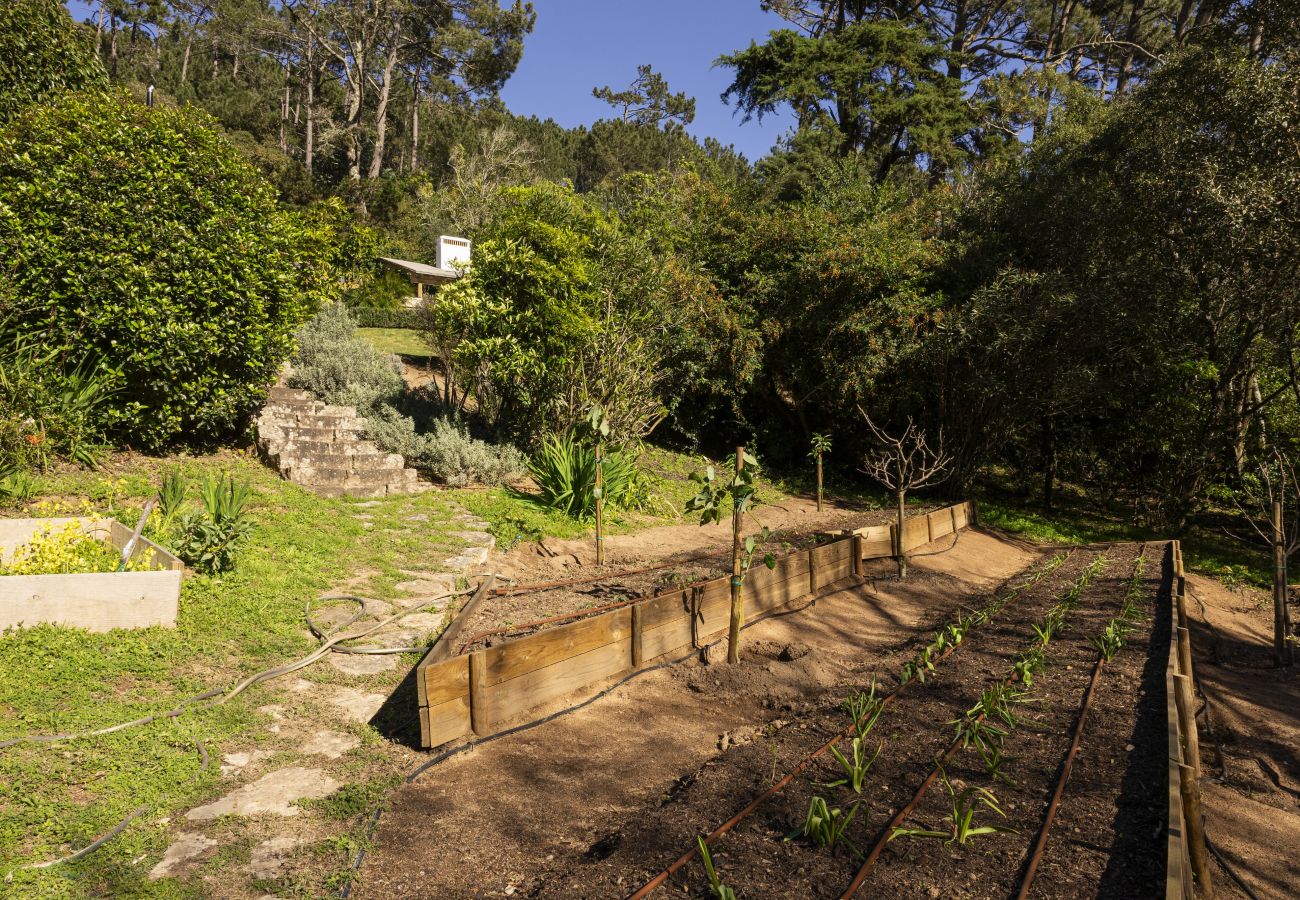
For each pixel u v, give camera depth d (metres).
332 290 15.09
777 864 2.78
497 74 48.72
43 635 4.38
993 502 17.42
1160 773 3.53
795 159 24.70
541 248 10.62
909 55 25.55
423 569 6.82
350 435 10.02
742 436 17.44
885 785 3.47
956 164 27.11
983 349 14.64
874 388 15.60
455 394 13.01
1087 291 13.92
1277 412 16.05
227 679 4.41
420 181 35.97
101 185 7.62
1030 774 3.59
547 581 7.09
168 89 45.72
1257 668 7.66
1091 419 17.58
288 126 50.28
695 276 15.61
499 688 4.21
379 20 45.31
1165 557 10.96
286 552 6.51
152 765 3.48
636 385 12.45
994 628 6.83
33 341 7.37
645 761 4.08
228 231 8.32
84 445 7.40
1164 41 28.70
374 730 4.07
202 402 8.44
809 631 6.70
